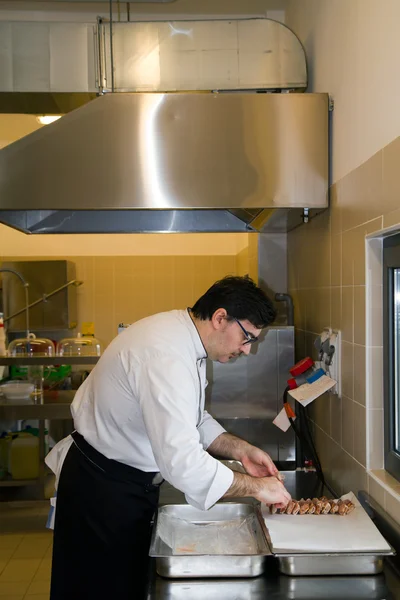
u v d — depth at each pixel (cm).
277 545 121
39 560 256
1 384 316
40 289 411
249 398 233
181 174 191
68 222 250
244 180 191
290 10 264
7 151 189
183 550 128
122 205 190
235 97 190
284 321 272
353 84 166
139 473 152
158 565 119
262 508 146
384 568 124
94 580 153
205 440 164
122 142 190
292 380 199
